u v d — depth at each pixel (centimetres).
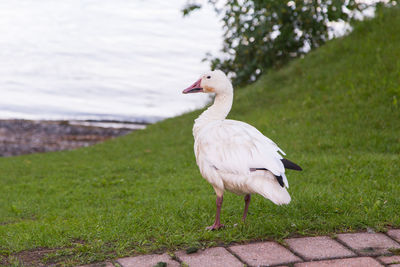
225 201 636
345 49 1393
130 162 1023
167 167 946
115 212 643
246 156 461
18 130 1678
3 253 469
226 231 490
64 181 920
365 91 1108
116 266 419
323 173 750
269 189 442
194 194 714
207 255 436
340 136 955
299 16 1527
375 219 504
